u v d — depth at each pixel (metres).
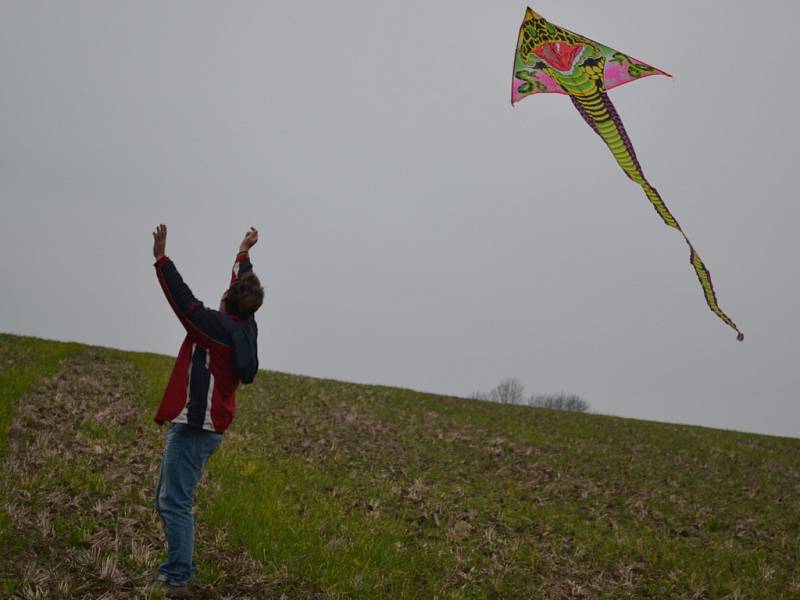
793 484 21.12
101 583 6.33
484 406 28.69
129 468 10.48
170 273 5.89
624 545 12.06
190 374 5.93
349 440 18.00
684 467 21.61
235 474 11.81
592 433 25.44
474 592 8.72
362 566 8.41
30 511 7.70
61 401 14.96
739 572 11.60
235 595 6.75
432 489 13.92
